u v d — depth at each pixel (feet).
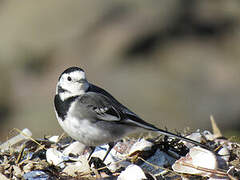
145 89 56.95
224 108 55.88
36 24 62.80
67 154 24.80
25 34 62.44
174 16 63.57
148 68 59.31
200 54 60.70
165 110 55.62
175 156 24.12
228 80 58.18
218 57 60.44
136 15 63.10
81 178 21.99
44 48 61.52
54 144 26.12
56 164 23.30
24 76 60.23
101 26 62.49
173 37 62.59
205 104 56.13
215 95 56.80
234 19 64.34
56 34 62.13
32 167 22.74
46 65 61.11
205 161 22.06
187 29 63.16
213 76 58.54
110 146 24.30
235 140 27.48
